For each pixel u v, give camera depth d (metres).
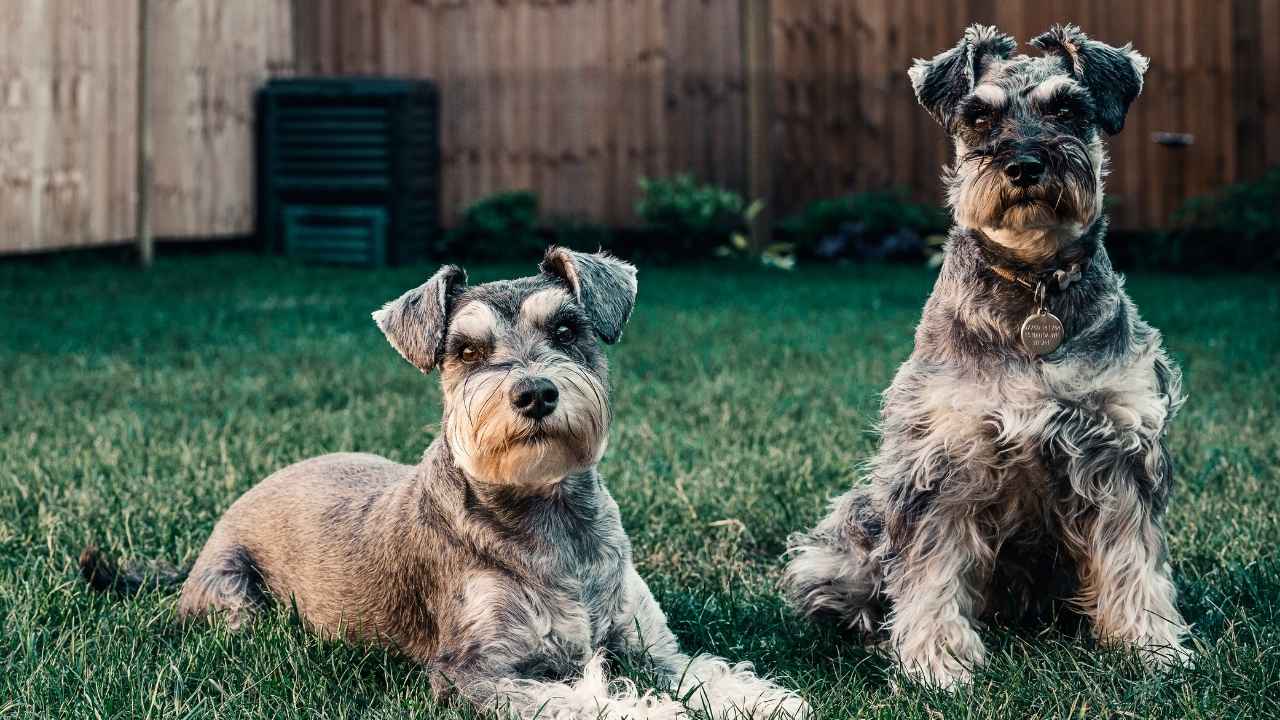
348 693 1.67
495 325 1.74
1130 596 1.72
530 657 1.69
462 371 1.75
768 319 4.12
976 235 1.75
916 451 1.75
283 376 3.18
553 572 1.71
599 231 5.98
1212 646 1.70
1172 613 1.74
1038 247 1.70
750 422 2.69
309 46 6.20
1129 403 1.70
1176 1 5.34
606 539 1.76
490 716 1.58
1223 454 2.38
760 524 2.15
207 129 5.74
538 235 6.08
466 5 6.02
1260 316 3.97
